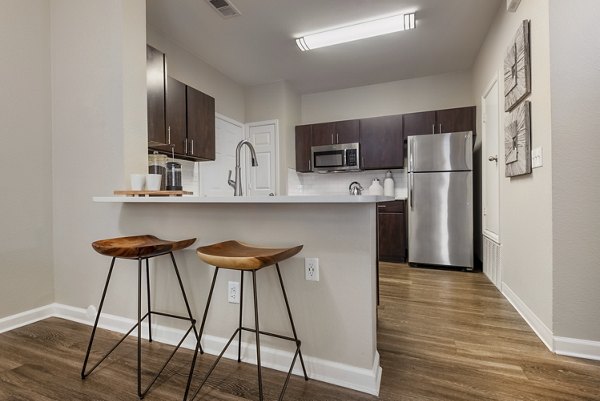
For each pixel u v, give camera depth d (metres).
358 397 1.36
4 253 2.05
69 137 2.23
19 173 2.12
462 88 4.20
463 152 3.55
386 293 2.75
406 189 4.46
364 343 1.42
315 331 1.51
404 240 4.06
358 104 4.76
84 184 2.17
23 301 2.14
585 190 1.65
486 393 1.36
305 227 1.53
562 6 1.69
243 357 1.67
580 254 1.67
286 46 3.46
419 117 4.11
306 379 1.49
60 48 2.26
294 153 4.79
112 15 2.05
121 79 2.03
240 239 1.67
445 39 3.36
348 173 4.84
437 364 1.60
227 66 3.97
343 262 1.46
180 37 3.26
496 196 2.94
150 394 1.39
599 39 1.62
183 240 1.67
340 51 3.61
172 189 2.18
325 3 2.71
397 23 2.92
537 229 1.94
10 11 2.07
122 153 2.03
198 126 3.15
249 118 4.66
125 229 2.02
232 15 2.87
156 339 1.90
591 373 1.50
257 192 4.58
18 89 2.11
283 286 1.51
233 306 1.69
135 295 1.98
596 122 1.63
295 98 4.86
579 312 1.67
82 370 1.54
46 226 2.27
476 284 3.03
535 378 1.47
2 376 1.53
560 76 1.69
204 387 1.43
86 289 2.17
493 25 2.96
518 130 2.20
